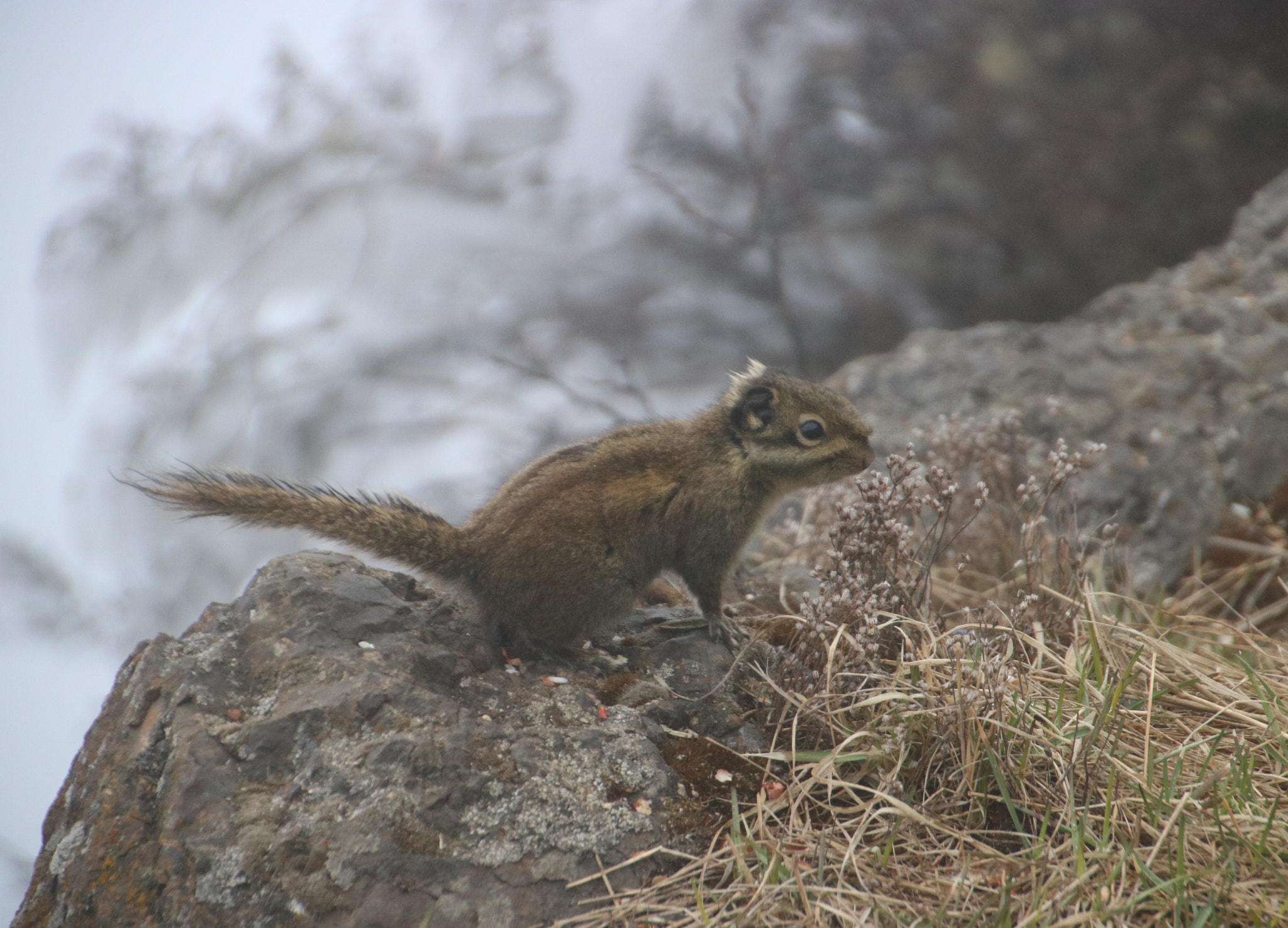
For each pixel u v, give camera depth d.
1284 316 13.59
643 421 9.95
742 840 6.41
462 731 6.64
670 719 7.46
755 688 7.94
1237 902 5.82
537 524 7.98
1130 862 6.14
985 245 29.41
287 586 7.81
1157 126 28.30
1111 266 28.23
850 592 7.81
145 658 7.25
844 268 29.53
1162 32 28.97
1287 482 12.16
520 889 6.00
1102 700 7.15
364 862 5.91
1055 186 28.38
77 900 6.00
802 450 8.91
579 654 8.29
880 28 29.97
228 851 5.91
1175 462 12.22
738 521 8.80
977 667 7.34
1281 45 28.00
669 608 9.40
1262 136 28.08
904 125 29.72
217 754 6.43
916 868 6.28
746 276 29.11
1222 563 11.74
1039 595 9.03
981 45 29.53
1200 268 15.15
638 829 6.41
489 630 8.15
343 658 7.16
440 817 6.20
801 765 7.18
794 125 29.64
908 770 7.01
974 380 14.06
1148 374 13.37
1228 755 7.24
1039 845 6.23
